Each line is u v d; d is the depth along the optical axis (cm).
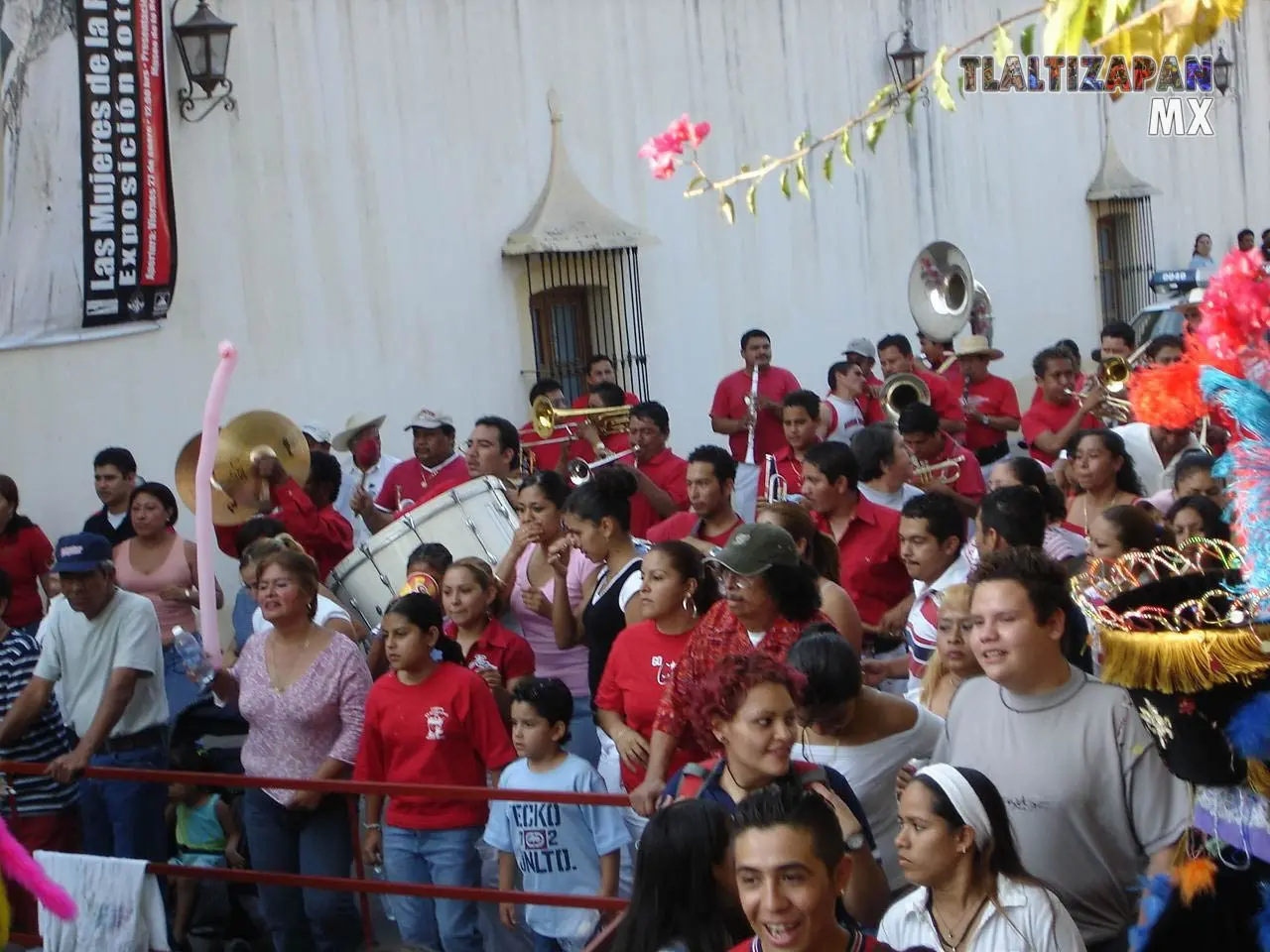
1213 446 1097
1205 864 516
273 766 841
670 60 1850
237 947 929
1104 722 557
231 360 880
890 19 2111
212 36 1404
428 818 802
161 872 806
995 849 514
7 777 884
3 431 1282
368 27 1570
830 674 597
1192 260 2552
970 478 1191
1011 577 562
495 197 1675
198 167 1435
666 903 507
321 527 1184
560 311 1759
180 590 1108
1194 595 505
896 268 2144
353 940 840
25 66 1252
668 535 991
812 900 447
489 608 953
